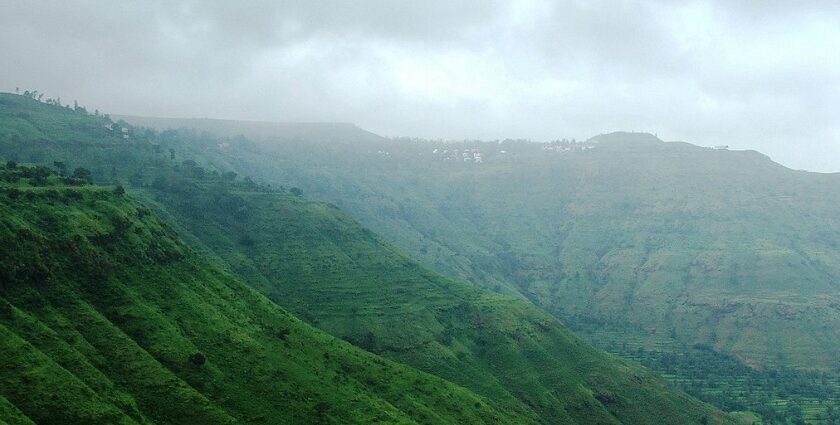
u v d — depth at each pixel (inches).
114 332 4446.4
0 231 4451.3
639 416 7637.8
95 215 5487.2
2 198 4945.9
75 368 3919.8
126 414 3809.1
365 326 7765.8
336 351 6122.1
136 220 5940.0
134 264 5374.0
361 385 5664.4
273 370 5093.5
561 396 7568.9
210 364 4773.6
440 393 6181.1
